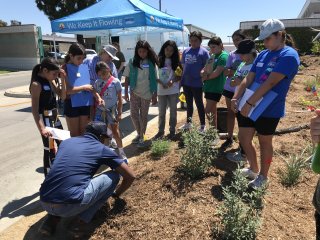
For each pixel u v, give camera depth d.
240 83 4.25
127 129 7.95
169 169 4.63
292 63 3.48
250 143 4.12
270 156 3.92
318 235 2.12
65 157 3.64
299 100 9.50
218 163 4.72
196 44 6.21
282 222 3.52
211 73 5.62
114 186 3.90
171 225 3.52
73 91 5.10
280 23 3.57
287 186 4.28
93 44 33.19
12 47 36.88
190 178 4.31
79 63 5.12
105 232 3.64
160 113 6.70
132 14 8.59
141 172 4.84
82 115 5.30
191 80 6.30
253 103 3.65
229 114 5.49
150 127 8.01
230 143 5.64
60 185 3.49
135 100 6.39
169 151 5.67
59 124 4.91
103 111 5.46
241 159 4.76
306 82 12.30
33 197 4.79
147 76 6.23
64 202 3.44
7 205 4.56
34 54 36.19
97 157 3.75
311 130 1.94
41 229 3.66
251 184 3.92
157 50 15.12
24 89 15.64
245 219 3.21
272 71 3.53
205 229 3.38
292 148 5.49
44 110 4.64
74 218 3.97
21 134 8.12
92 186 3.61
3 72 30.20
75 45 5.02
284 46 3.66
